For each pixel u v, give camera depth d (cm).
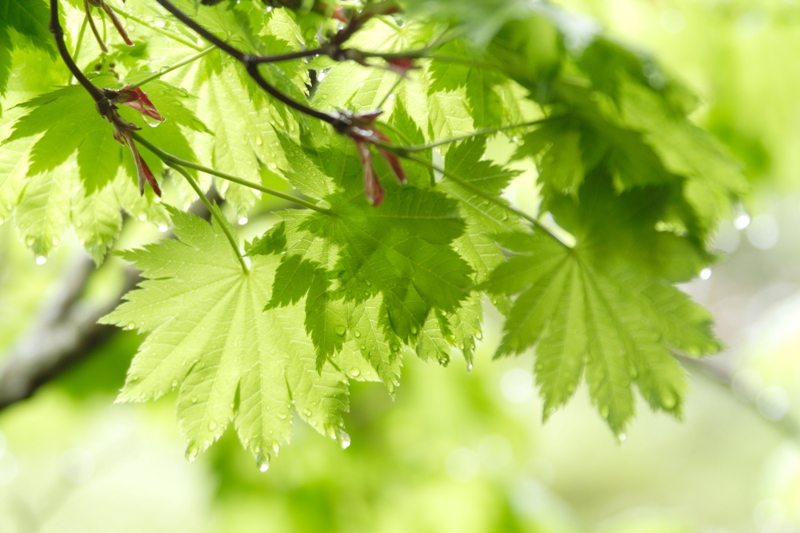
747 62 167
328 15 107
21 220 113
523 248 112
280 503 175
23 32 110
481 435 195
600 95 108
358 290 111
